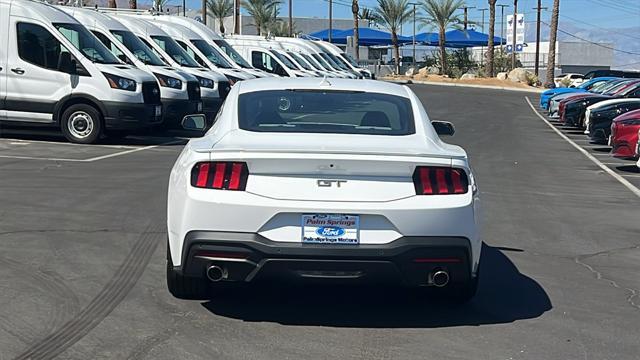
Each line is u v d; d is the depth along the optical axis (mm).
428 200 5340
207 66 23438
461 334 5582
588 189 12797
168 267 5980
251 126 6090
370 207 5270
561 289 6816
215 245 5293
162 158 14719
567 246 8562
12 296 6152
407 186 5359
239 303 6164
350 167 5289
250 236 5266
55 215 9203
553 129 25359
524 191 12398
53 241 7949
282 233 5270
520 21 67062
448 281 5520
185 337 5387
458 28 72875
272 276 5344
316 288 6629
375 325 5746
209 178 5355
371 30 74875
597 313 6141
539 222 9875
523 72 60969
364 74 37344
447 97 43125
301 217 5270
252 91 6648
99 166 13383
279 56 29078
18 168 12875
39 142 16578
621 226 9727
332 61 35781
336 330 5621
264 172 5324
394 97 6652
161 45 21438
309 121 6219
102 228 8594
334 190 5305
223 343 5297
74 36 16781
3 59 16453
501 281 7043
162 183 11688
